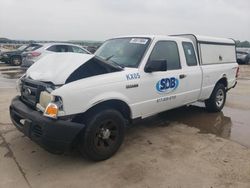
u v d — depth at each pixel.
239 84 12.82
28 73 4.60
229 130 5.80
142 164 4.19
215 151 4.68
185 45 5.84
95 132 4.08
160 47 5.19
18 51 19.56
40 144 3.84
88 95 3.98
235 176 3.87
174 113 7.02
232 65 7.45
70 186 3.61
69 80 4.00
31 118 3.91
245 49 26.38
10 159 4.30
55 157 4.39
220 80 7.10
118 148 4.48
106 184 3.65
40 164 4.17
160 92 5.10
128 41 5.35
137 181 3.73
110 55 5.25
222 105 7.29
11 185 3.61
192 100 6.12
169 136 5.38
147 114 5.02
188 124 6.16
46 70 4.33
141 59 4.84
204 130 5.77
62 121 3.77
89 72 4.23
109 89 4.23
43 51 13.30
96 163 4.22
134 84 4.58
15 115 4.41
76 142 4.10
